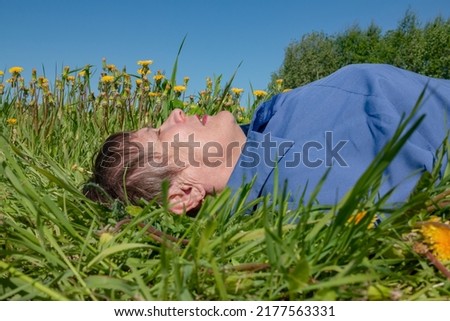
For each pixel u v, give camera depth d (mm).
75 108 3250
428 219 1292
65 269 1159
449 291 1052
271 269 1033
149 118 3051
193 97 3293
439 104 1765
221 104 2873
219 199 1231
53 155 2723
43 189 1799
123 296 1061
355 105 1676
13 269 1039
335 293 958
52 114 3045
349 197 929
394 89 1709
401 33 29172
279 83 3387
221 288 971
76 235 1222
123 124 3031
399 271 1146
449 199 1350
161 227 1422
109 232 1291
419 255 1124
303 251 1018
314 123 1712
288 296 1050
